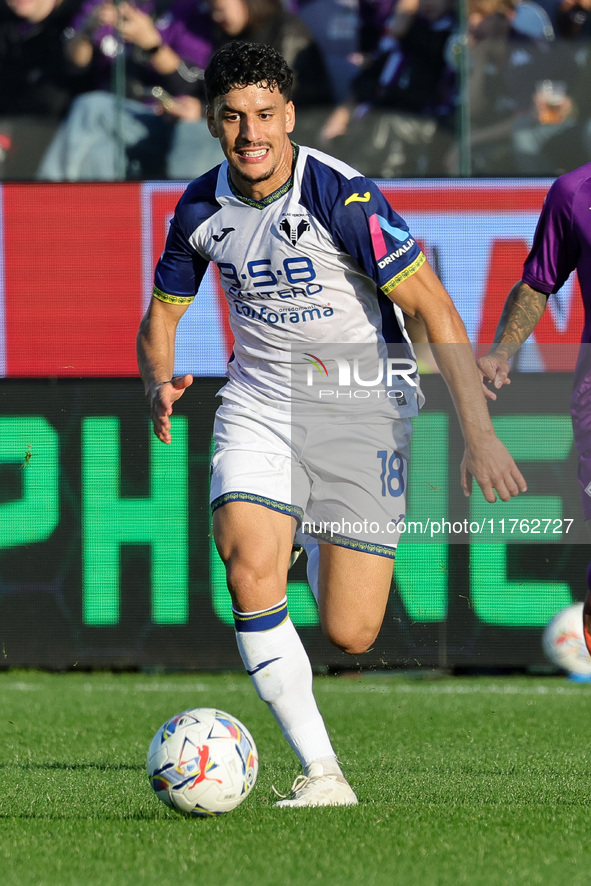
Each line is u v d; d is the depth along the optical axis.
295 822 11.86
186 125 31.53
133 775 15.97
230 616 28.88
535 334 27.81
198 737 12.34
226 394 14.26
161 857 10.32
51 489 29.08
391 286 13.14
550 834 11.28
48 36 31.42
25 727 21.38
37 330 29.31
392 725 21.44
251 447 13.65
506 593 27.34
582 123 31.22
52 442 29.12
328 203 13.03
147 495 28.95
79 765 17.02
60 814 12.68
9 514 29.09
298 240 13.16
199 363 28.72
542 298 15.02
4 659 28.94
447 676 29.34
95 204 29.44
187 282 14.53
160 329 14.63
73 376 29.23
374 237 13.01
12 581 29.02
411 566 27.38
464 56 31.17
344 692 26.59
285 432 13.73
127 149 31.47
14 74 31.52
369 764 16.92
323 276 13.41
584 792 14.16
